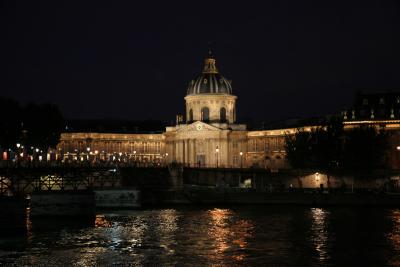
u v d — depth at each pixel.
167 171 141.38
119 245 71.81
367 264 62.75
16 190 116.00
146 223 90.12
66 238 76.06
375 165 133.62
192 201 125.50
